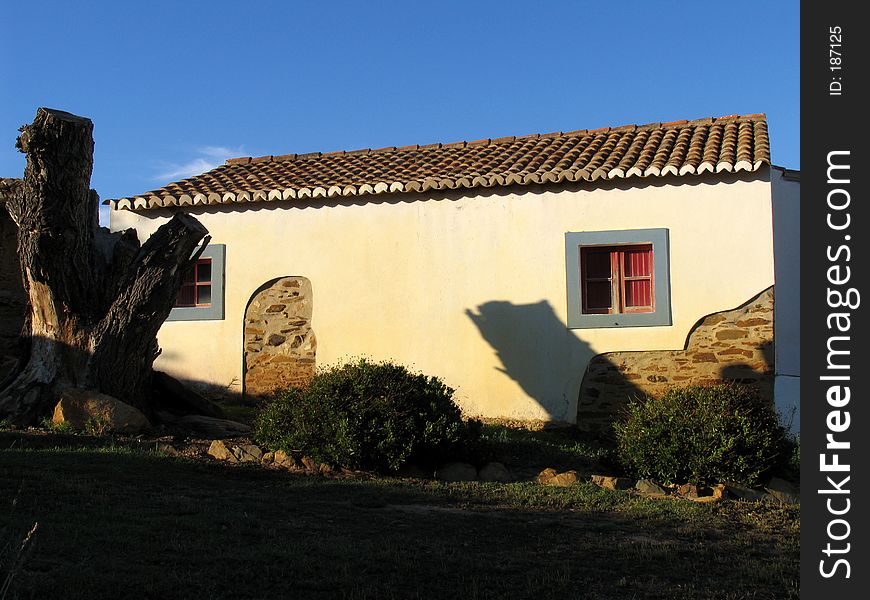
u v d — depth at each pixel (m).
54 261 10.54
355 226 14.34
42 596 5.15
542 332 13.41
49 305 10.82
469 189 13.87
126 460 9.03
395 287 14.07
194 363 14.71
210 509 7.42
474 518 7.88
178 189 15.39
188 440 10.51
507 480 9.97
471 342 13.68
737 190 12.98
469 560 6.48
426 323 13.89
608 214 13.36
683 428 9.96
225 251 14.76
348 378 10.01
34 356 10.97
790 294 13.38
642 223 13.23
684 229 13.09
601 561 6.72
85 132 10.36
